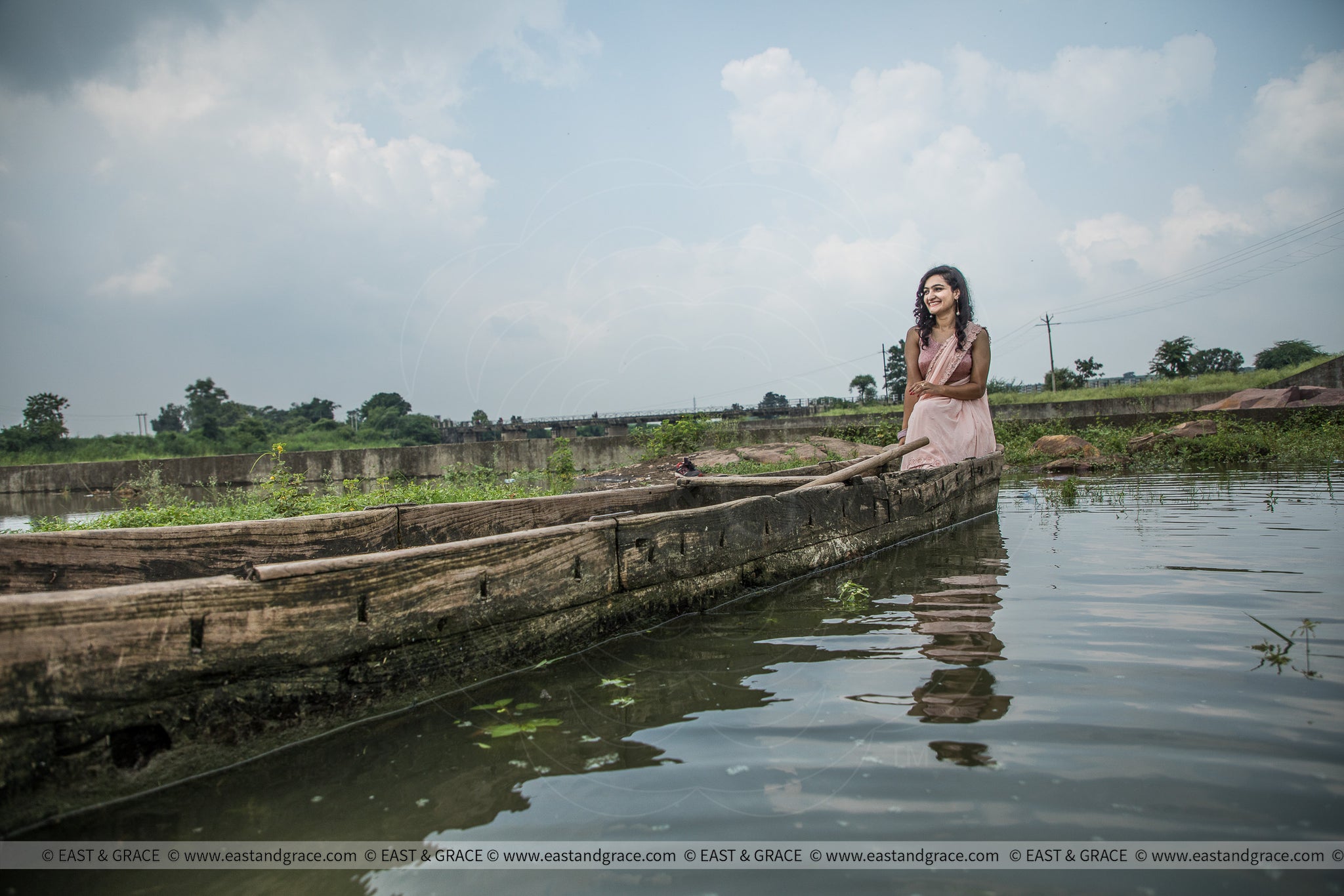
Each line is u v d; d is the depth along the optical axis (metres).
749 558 3.74
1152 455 11.95
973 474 6.24
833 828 1.46
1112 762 1.67
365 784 1.74
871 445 15.55
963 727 1.89
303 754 1.91
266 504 7.71
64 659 1.58
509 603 2.54
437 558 2.32
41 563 2.62
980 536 5.17
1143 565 3.78
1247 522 5.00
